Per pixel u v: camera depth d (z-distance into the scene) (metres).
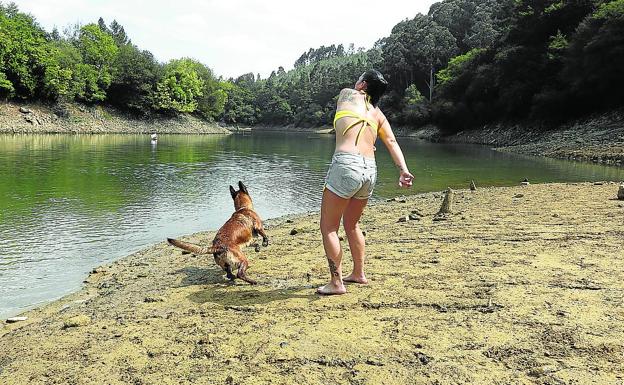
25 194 12.55
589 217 7.38
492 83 52.06
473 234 6.57
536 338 2.94
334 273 4.07
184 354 3.10
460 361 2.72
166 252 7.20
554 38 44.94
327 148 37.59
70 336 3.64
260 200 13.09
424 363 2.72
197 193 13.64
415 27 87.44
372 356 2.85
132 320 3.91
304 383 2.59
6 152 25.09
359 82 4.30
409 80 86.06
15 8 56.75
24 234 8.41
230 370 2.81
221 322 3.64
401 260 5.21
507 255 5.16
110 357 3.12
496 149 37.88
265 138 57.94
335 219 4.05
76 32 71.12
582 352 2.73
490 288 3.97
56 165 19.70
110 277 5.96
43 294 5.47
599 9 39.72
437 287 4.10
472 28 81.56
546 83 44.66
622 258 4.76
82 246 7.70
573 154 27.61
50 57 54.97
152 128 67.12
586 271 4.32
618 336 2.89
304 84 128.00
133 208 11.12
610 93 37.91
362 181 3.96
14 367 3.12
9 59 50.78
